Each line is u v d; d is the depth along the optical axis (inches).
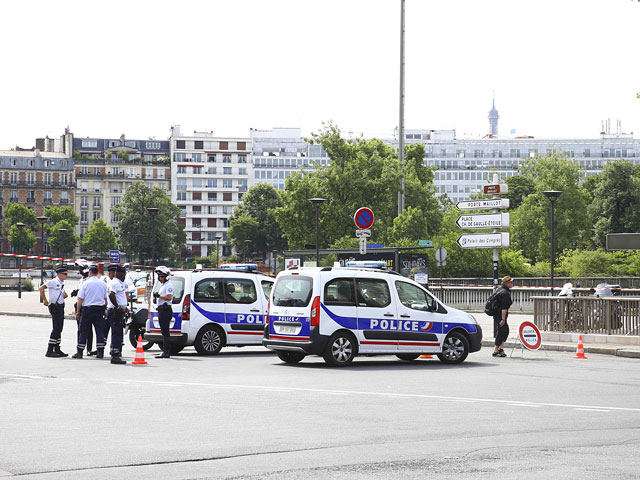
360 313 764.6
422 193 3070.9
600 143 7406.5
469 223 1190.3
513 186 4768.7
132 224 5369.1
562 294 1327.5
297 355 799.1
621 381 639.8
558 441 378.6
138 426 414.0
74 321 1497.3
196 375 661.9
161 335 861.8
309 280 759.1
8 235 5861.2
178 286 877.8
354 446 363.9
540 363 802.2
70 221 6018.7
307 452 350.3
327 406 488.4
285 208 2539.4
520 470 316.2
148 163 7022.6
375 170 2522.1
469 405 496.7
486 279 2137.1
